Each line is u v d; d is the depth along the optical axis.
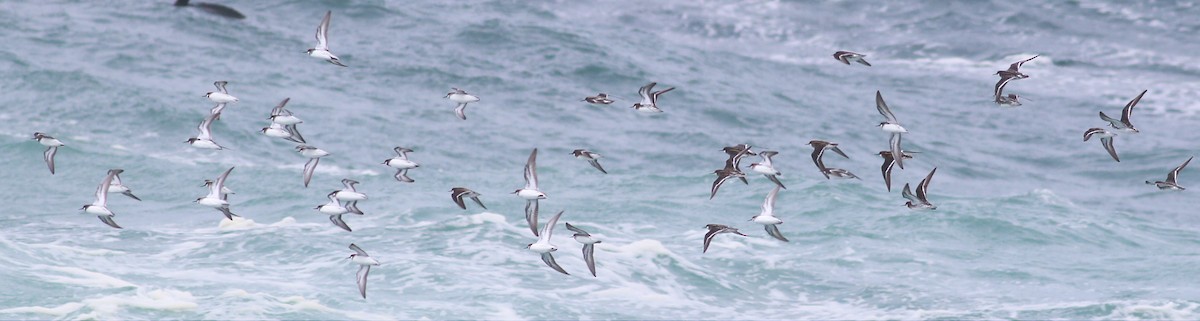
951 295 22.75
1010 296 22.66
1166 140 41.22
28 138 35.72
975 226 27.81
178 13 51.69
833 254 25.48
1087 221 28.81
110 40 47.09
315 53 20.64
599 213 29.34
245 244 24.83
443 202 30.19
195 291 20.97
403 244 25.02
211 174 33.28
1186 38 53.72
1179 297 22.30
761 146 39.28
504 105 42.53
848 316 21.45
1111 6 57.88
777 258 25.06
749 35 54.53
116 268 22.48
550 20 54.16
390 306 20.66
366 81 44.38
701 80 46.97
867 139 40.94
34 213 29.59
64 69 42.25
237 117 38.84
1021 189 35.28
